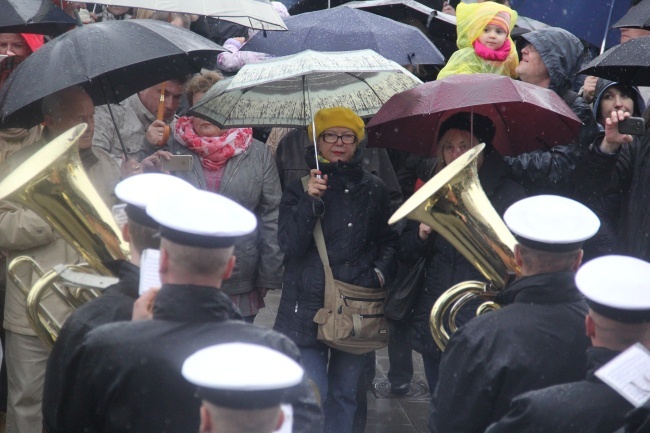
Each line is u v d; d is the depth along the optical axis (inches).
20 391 390.9
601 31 550.0
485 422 263.9
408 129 421.4
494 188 387.5
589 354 229.6
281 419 194.5
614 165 387.2
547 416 227.8
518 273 291.7
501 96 373.7
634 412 203.2
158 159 403.2
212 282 231.9
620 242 406.0
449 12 676.1
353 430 438.0
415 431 462.6
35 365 390.3
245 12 416.5
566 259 264.4
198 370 181.9
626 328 223.6
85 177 297.7
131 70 427.2
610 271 230.1
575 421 224.7
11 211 376.8
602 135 394.9
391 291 399.9
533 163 422.6
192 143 430.9
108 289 263.0
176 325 228.4
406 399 501.4
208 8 411.5
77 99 379.6
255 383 177.5
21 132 422.0
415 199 309.7
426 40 512.7
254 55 525.7
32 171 289.6
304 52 387.9
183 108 540.7
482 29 461.7
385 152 468.8
